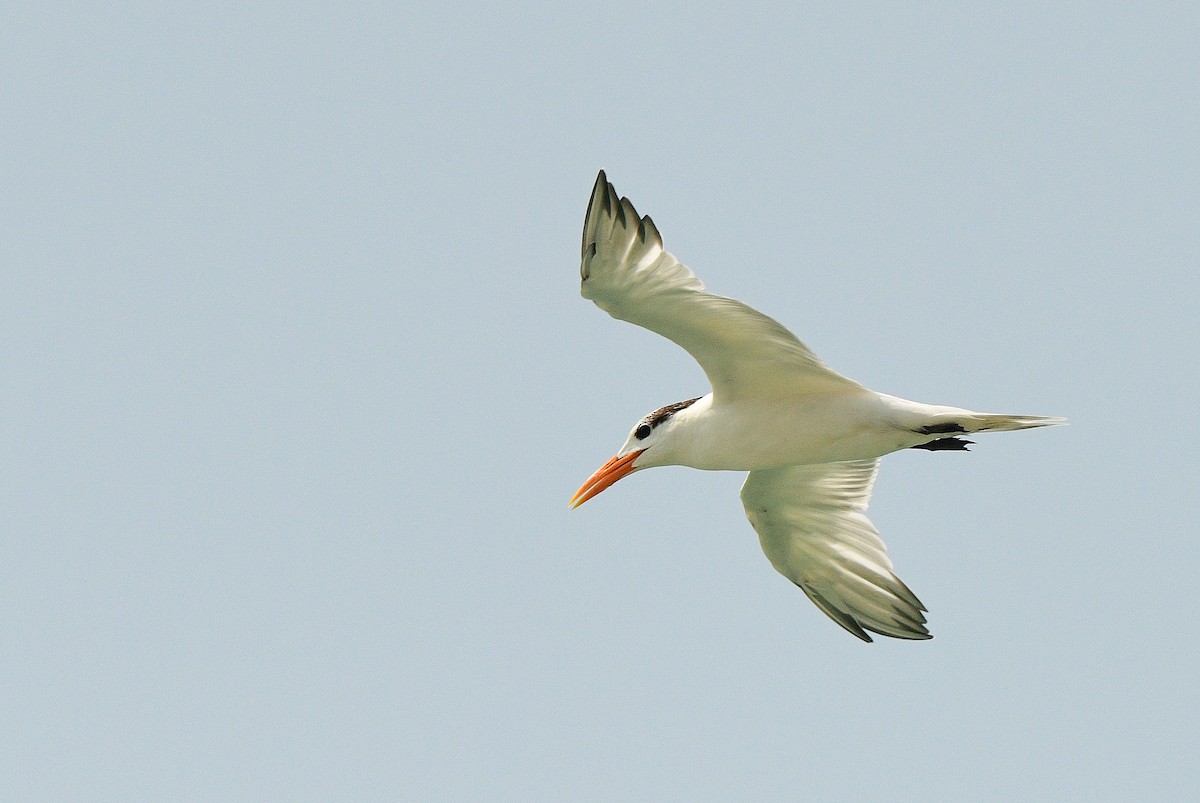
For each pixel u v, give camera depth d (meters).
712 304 13.29
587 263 12.98
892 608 17.52
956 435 14.70
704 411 15.28
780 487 17.14
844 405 14.55
